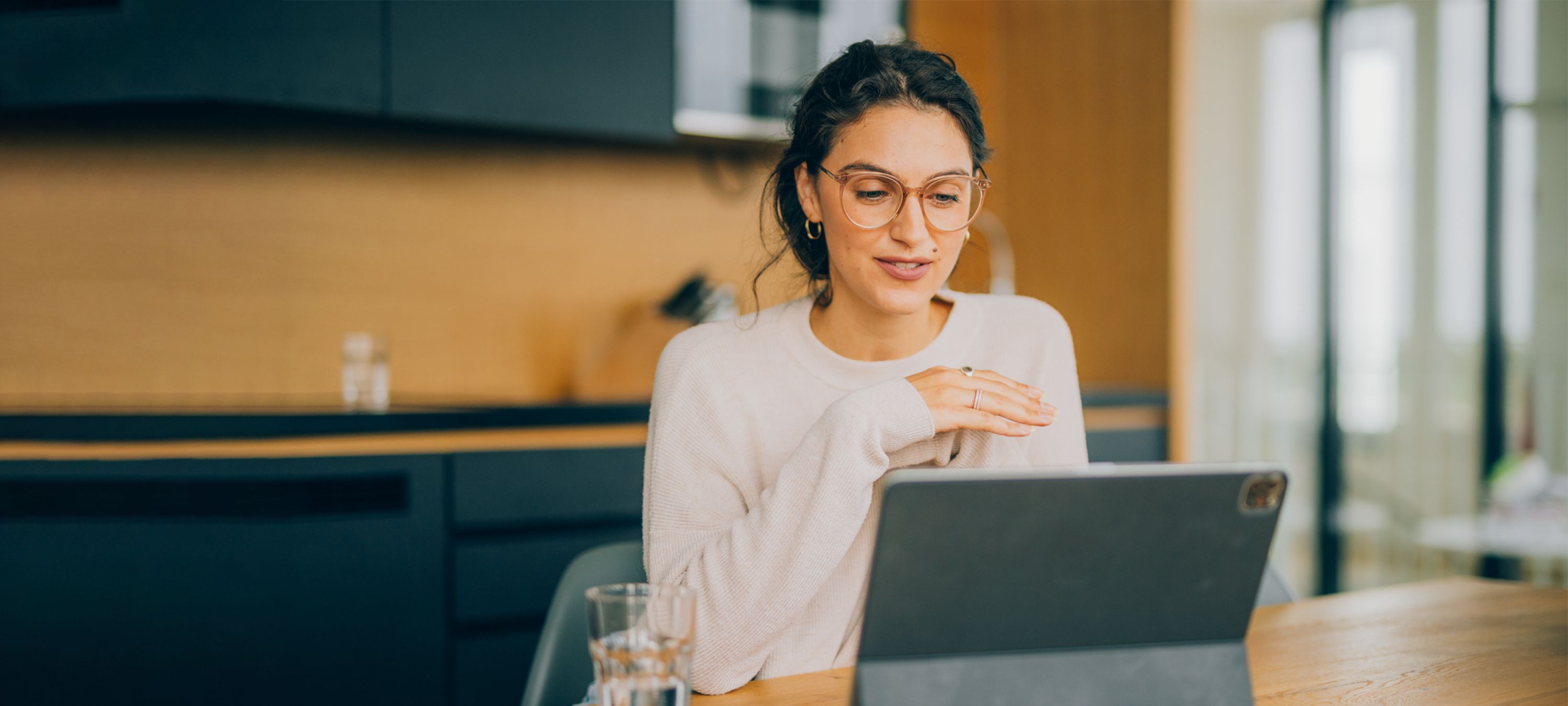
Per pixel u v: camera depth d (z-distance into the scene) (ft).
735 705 2.89
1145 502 2.25
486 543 7.34
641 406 8.00
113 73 7.14
